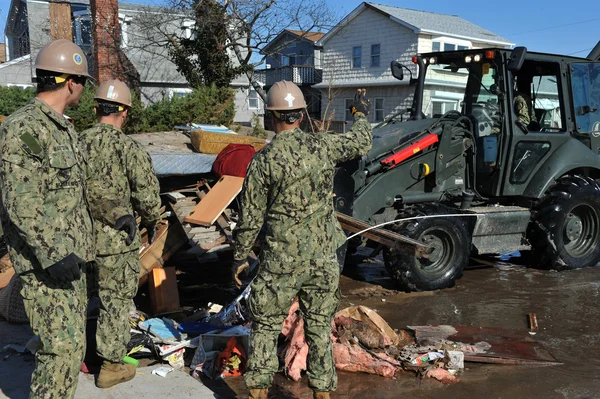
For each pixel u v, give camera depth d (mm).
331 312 3072
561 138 6652
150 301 4848
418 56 6832
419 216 5688
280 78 28141
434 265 5898
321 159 2990
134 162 3312
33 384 2680
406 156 5895
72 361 2697
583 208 6723
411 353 4023
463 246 5918
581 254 6812
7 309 4438
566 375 3869
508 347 4262
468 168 6457
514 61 5918
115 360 3410
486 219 6066
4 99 14695
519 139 6316
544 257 6641
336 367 3900
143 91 21281
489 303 5461
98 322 3389
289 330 4070
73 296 2719
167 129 14680
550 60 6578
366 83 24219
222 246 4996
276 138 2996
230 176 5168
